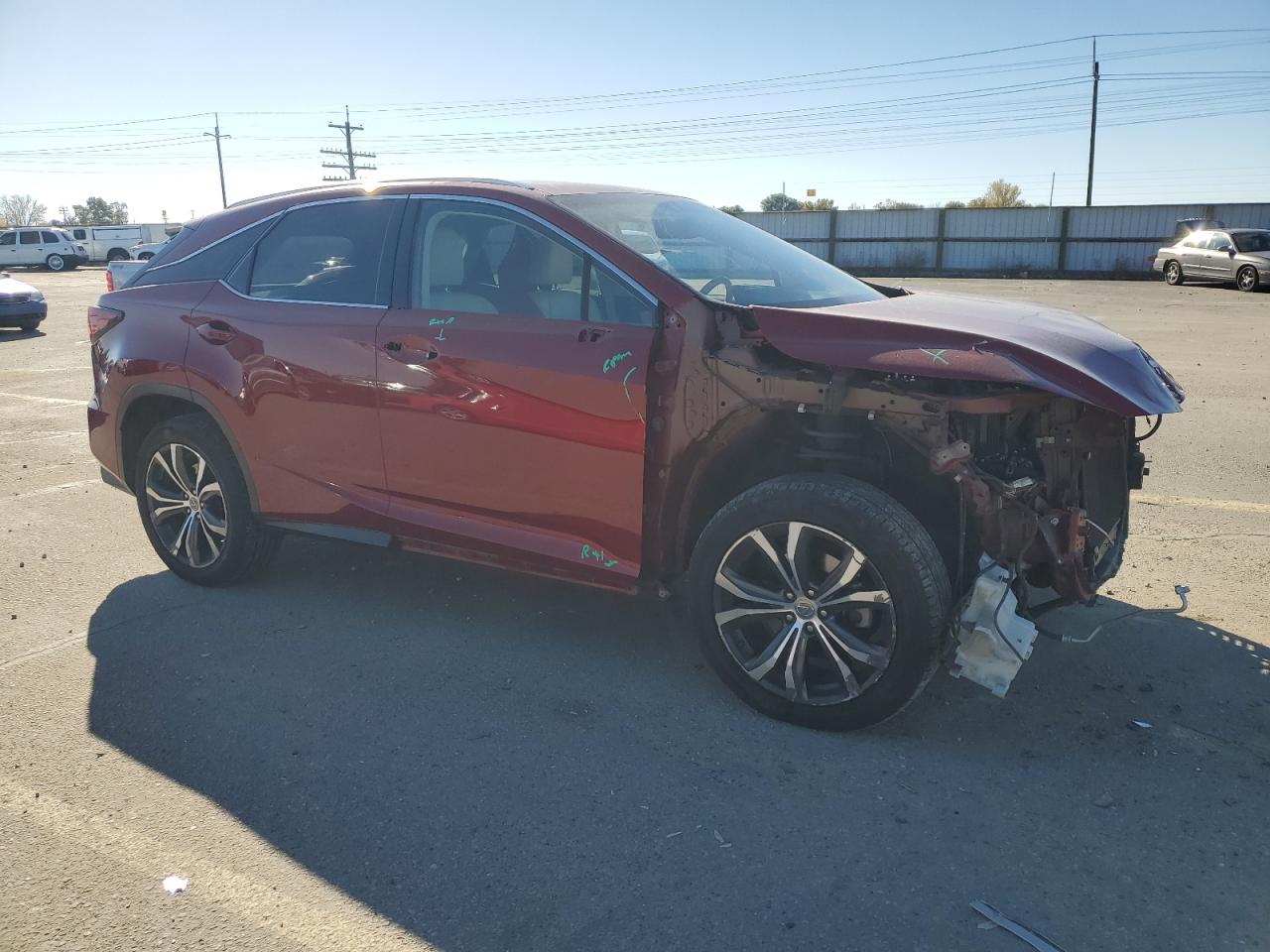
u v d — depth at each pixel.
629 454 3.52
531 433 3.70
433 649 4.15
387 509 4.18
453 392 3.85
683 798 3.06
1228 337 15.27
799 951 2.42
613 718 3.56
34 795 3.09
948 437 3.10
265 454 4.46
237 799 3.07
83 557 5.36
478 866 2.75
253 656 4.08
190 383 4.60
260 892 2.65
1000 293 27.39
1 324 16.81
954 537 3.56
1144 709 3.58
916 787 3.11
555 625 4.40
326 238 4.36
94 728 3.51
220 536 4.71
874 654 3.24
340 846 2.84
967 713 3.56
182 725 3.53
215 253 4.72
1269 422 8.55
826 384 3.21
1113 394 2.99
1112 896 2.60
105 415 4.96
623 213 4.02
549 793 3.09
